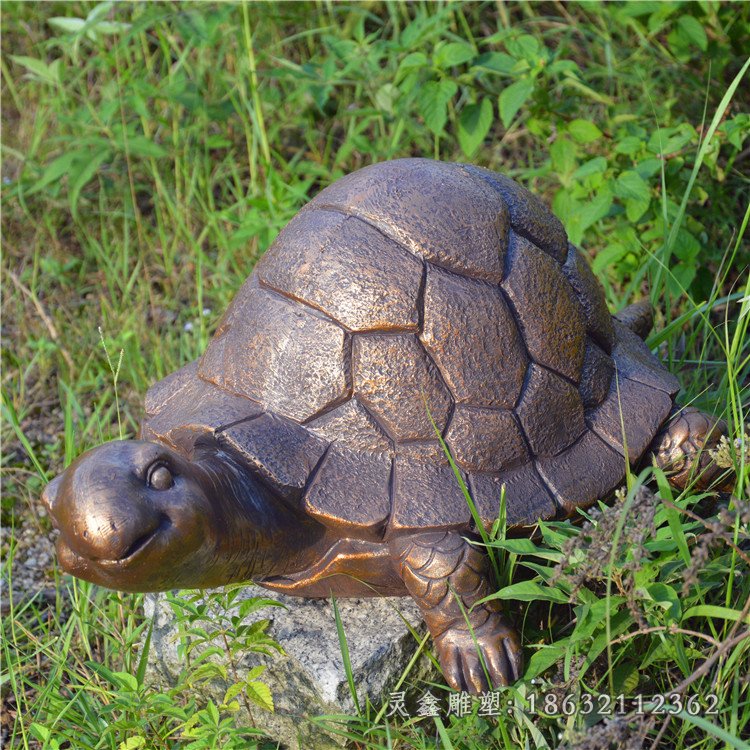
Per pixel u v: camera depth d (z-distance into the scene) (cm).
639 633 195
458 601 209
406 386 216
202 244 443
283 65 453
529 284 232
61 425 374
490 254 228
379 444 216
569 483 226
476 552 211
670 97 411
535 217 247
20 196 441
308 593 232
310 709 229
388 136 443
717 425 252
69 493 182
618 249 345
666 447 250
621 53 440
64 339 406
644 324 304
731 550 231
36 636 287
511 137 438
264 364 225
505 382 223
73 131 483
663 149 329
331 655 225
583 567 193
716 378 323
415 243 223
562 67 344
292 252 231
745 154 399
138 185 463
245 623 237
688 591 195
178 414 235
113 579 186
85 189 475
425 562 209
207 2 435
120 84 454
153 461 189
